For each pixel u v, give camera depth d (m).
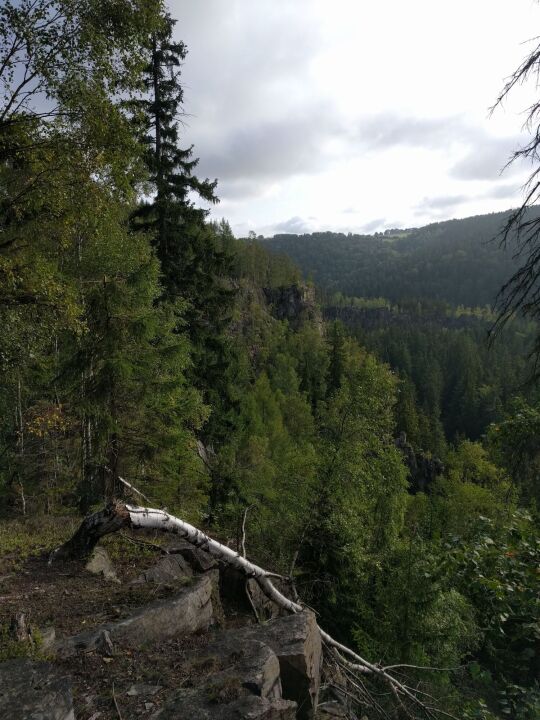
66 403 12.53
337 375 62.97
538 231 4.09
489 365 100.12
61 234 11.19
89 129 9.36
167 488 12.39
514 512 5.76
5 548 7.90
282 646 5.33
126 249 14.03
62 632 5.29
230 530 12.22
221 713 3.77
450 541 5.93
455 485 36.12
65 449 13.84
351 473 12.03
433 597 10.13
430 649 10.68
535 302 4.20
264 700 3.97
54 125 9.25
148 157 14.27
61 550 7.52
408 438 70.44
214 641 5.41
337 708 6.52
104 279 10.69
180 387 11.90
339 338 63.94
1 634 4.95
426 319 186.88
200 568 8.38
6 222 10.48
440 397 98.75
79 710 3.96
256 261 119.38
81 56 8.76
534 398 5.29
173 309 13.91
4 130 9.00
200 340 16.73
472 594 6.23
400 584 10.66
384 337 135.00
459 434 86.25
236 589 8.55
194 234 16.23
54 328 10.02
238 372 21.38
